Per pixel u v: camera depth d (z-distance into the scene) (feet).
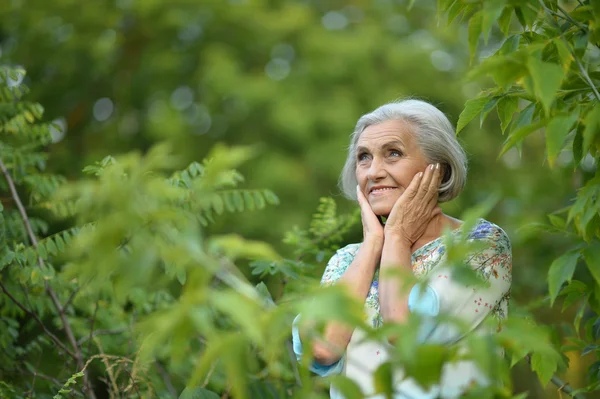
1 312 11.49
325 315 3.83
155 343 4.05
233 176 10.49
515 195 27.63
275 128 34.55
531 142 35.70
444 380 6.44
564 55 5.89
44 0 37.29
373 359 7.66
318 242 12.07
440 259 8.09
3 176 11.71
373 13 40.93
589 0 6.96
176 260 3.94
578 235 6.92
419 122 8.77
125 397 10.02
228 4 39.06
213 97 36.11
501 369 4.63
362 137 8.96
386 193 8.73
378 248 8.46
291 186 32.89
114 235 3.91
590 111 5.76
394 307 7.39
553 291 6.22
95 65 36.96
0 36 37.60
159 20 38.52
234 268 4.15
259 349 9.21
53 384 10.89
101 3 38.24
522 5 6.43
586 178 12.87
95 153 34.63
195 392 8.23
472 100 7.35
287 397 10.09
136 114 37.78
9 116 11.98
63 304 11.69
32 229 11.44
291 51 39.19
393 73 37.04
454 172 8.82
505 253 8.01
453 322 4.21
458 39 39.45
